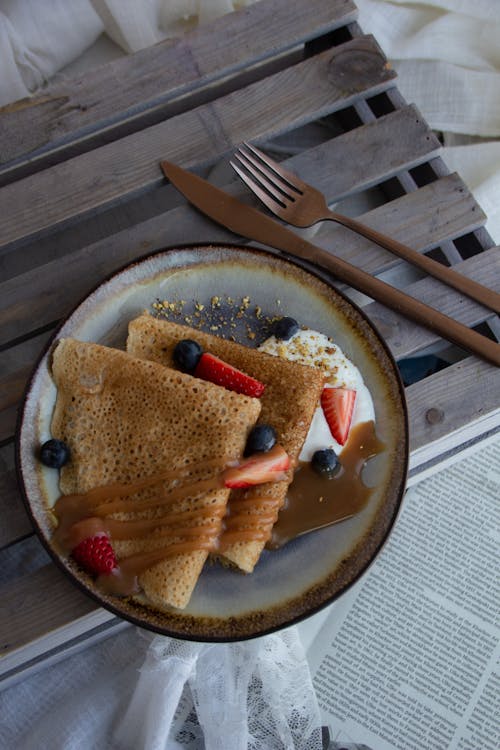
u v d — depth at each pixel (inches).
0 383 27.9
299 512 26.1
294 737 29.5
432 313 28.1
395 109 30.9
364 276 28.2
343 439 26.5
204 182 29.4
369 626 30.8
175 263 27.7
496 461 32.0
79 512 25.6
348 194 29.9
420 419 28.0
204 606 25.3
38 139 30.3
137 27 35.3
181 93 31.0
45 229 29.4
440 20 35.2
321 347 27.4
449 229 29.4
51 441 25.9
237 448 25.4
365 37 31.0
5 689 30.1
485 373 28.3
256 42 31.2
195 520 25.0
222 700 29.3
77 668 30.4
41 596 26.6
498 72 35.5
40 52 35.0
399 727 30.1
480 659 30.5
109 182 29.6
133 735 29.5
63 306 28.6
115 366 26.2
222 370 26.3
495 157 34.4
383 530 25.9
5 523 27.1
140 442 25.8
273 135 30.3
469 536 31.4
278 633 29.3
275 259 27.7
